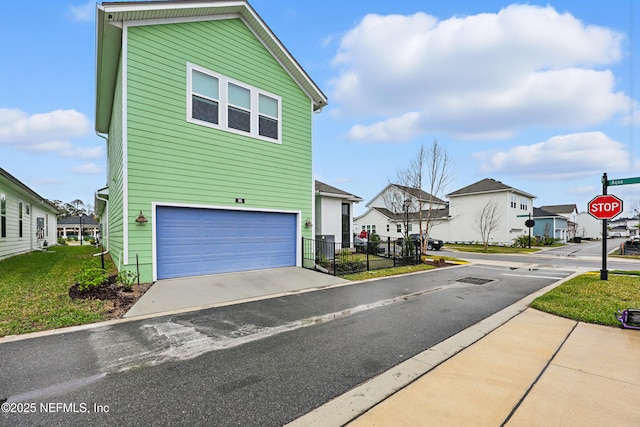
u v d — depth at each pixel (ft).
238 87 28.96
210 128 26.84
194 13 26.00
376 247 51.24
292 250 32.96
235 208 28.22
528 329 14.82
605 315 16.39
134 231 22.85
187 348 12.17
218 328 14.67
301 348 12.34
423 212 112.16
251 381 9.61
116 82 30.12
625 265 45.88
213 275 26.71
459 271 36.70
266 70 31.07
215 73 27.40
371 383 9.53
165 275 24.47
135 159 22.99
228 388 9.17
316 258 34.32
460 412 7.94
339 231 54.85
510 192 96.73
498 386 9.30
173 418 7.68
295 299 20.77
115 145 31.32
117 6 22.07
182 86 25.44
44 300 18.31
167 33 24.84
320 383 9.53
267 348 12.30
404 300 20.98
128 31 23.16
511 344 12.83
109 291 20.30
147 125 23.59
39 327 14.12
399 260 42.50
